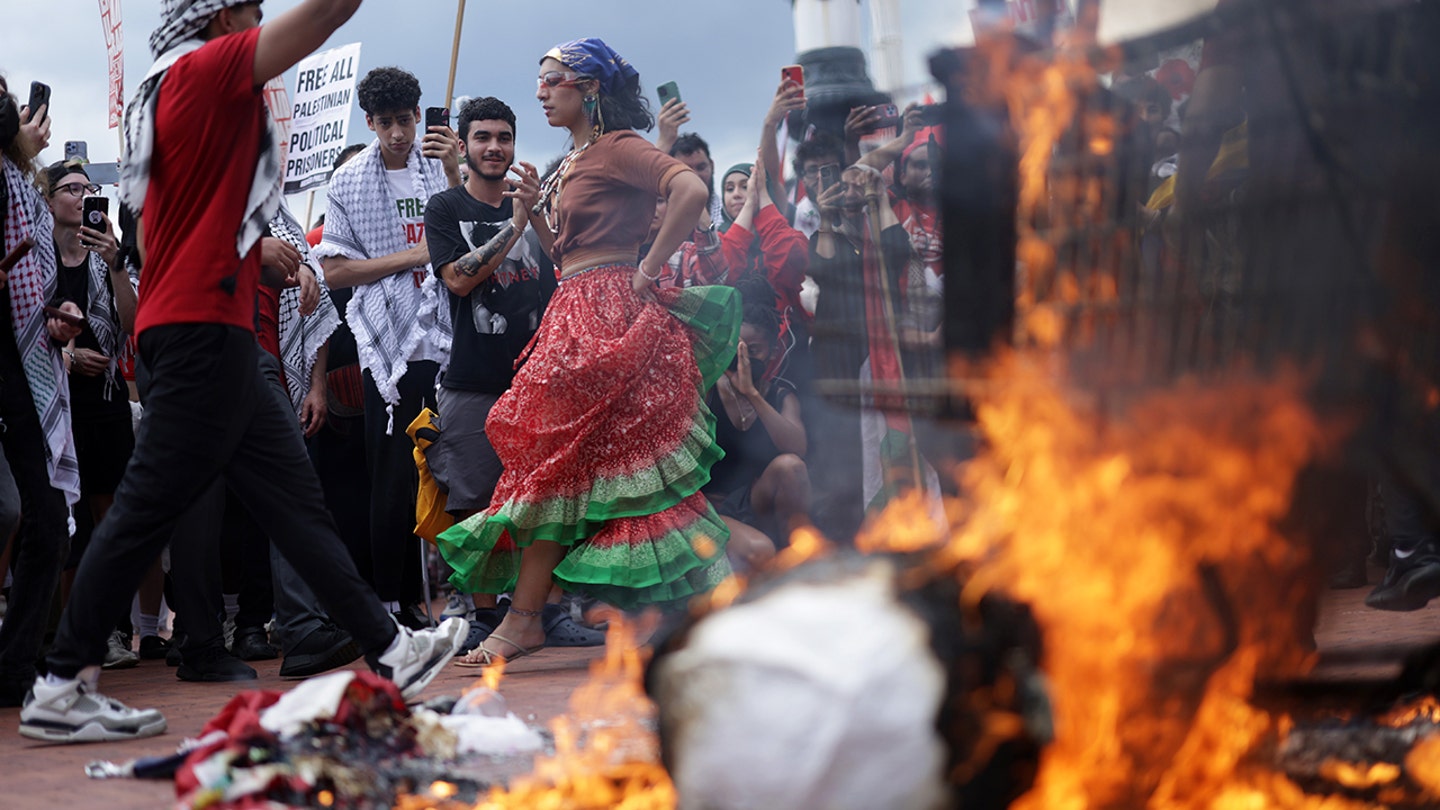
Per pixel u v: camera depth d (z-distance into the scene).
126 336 5.54
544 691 3.70
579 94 4.39
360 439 6.02
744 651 1.45
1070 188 1.67
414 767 2.32
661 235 4.29
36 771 2.84
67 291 5.37
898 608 1.49
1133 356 1.67
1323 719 2.26
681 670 1.50
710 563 4.42
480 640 5.18
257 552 5.67
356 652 4.64
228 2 3.27
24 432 4.17
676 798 1.52
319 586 3.27
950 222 1.75
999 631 1.52
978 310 1.74
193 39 3.28
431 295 5.70
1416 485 1.75
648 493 4.29
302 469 3.29
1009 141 1.70
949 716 1.42
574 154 4.40
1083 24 1.63
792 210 5.29
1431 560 4.53
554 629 5.30
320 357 5.71
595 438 4.30
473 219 5.22
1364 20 1.53
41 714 3.20
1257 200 1.59
